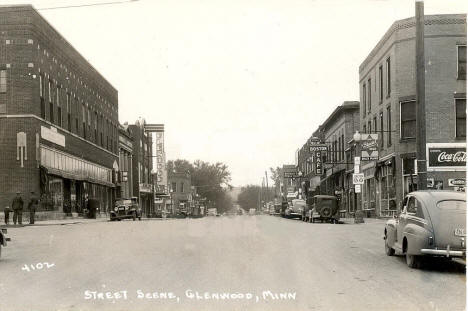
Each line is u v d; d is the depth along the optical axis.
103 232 23.17
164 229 25.25
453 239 11.80
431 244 11.85
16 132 36.97
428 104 34.38
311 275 11.29
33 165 37.06
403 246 13.12
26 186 36.84
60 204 42.97
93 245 17.09
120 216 44.41
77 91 48.41
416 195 12.97
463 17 34.47
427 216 12.12
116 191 62.88
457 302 8.77
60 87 43.53
